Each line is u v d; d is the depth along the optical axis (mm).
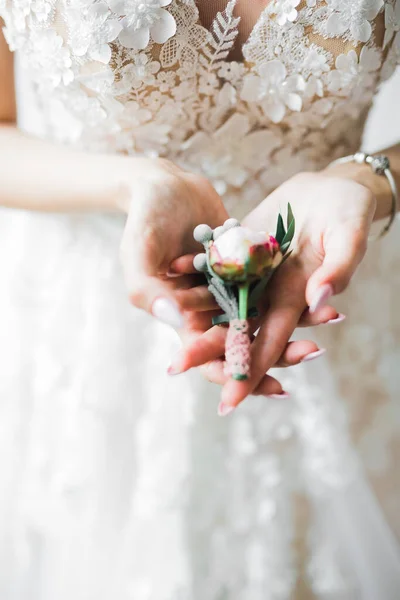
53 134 596
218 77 521
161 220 463
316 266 463
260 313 472
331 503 587
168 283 479
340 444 587
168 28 493
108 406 562
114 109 533
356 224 446
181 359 425
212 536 559
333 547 594
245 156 560
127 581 556
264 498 566
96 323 569
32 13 504
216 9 498
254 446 564
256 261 420
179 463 547
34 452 583
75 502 563
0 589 616
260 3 500
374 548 610
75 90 531
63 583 580
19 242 607
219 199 502
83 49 502
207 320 468
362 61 524
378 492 668
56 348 576
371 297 628
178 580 543
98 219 575
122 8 489
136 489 559
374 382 641
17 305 601
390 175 547
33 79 559
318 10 499
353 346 627
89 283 577
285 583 568
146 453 550
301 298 452
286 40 506
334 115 552
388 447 660
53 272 590
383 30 524
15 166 540
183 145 555
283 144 558
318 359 583
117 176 500
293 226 449
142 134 550
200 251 492
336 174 542
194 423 555
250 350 433
